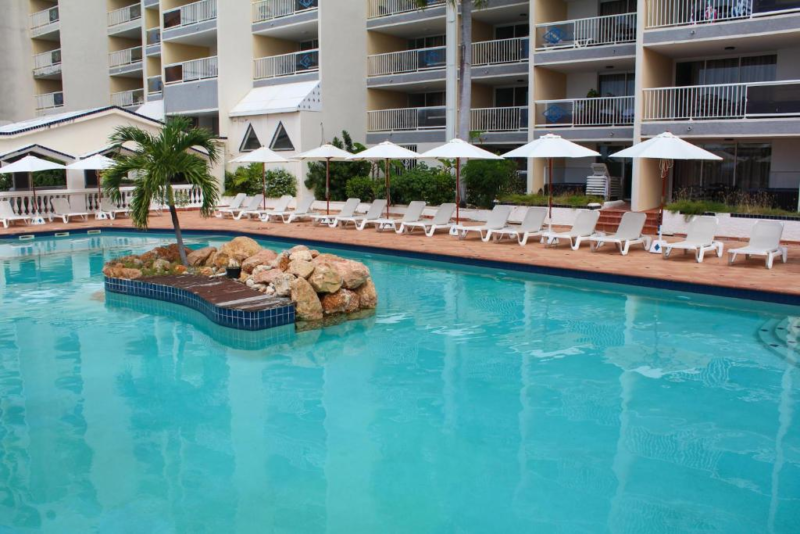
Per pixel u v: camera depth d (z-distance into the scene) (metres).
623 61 22.73
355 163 28.80
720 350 9.19
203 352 9.31
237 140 31.86
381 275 14.93
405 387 7.90
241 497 5.33
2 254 18.23
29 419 6.98
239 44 32.12
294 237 19.47
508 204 22.31
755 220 17.27
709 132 19.36
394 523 4.94
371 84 31.45
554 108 23.70
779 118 18.28
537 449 6.19
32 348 9.54
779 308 11.16
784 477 5.59
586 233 16.38
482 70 27.00
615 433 6.54
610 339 9.79
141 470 5.82
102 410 7.22
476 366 8.63
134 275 13.19
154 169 13.75
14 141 25.64
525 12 27.11
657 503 5.19
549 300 12.31
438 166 26.89
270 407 7.29
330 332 10.31
